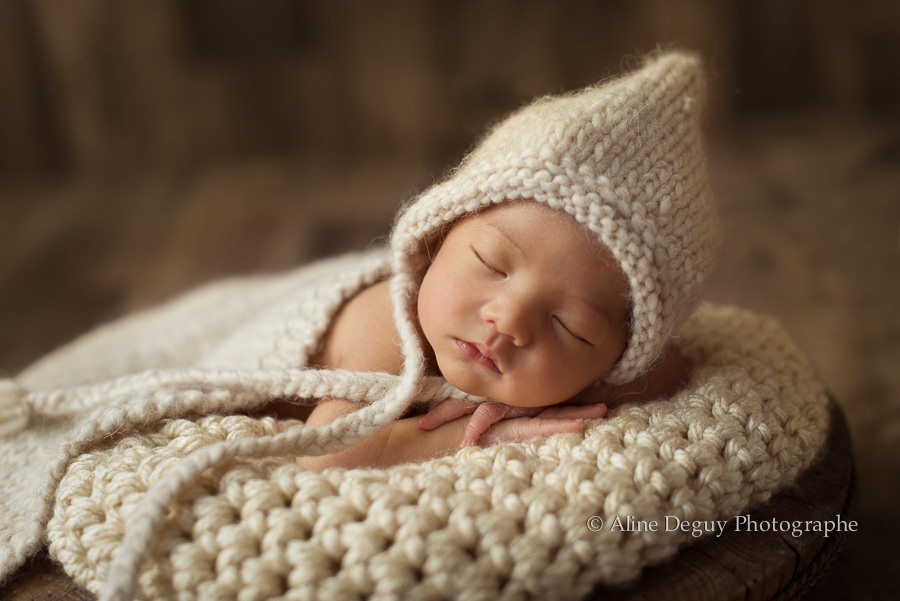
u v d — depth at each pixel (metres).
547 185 0.43
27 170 1.46
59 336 0.89
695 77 0.48
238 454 0.40
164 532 0.38
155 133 1.51
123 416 0.43
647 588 0.39
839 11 1.49
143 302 0.96
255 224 1.23
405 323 0.47
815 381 0.51
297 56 1.54
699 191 0.47
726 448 0.42
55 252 1.14
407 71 1.53
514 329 0.43
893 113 1.49
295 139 1.58
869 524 0.59
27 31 1.39
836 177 1.23
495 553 0.37
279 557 0.37
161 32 1.46
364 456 0.45
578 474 0.40
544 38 1.48
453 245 0.45
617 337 0.45
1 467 0.48
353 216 1.23
